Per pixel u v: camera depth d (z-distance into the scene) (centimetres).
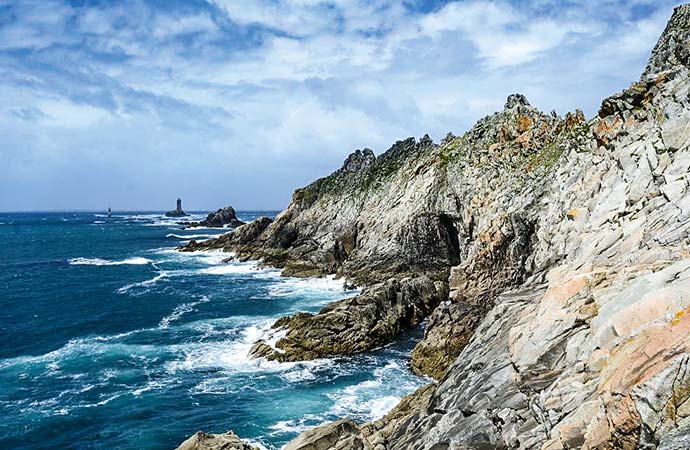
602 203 2538
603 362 1259
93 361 3838
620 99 3084
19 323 5006
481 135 7156
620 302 1373
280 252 9238
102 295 6406
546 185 4100
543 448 1188
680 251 1537
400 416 2414
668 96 2662
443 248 6962
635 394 959
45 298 6253
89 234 17638
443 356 3594
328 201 9762
